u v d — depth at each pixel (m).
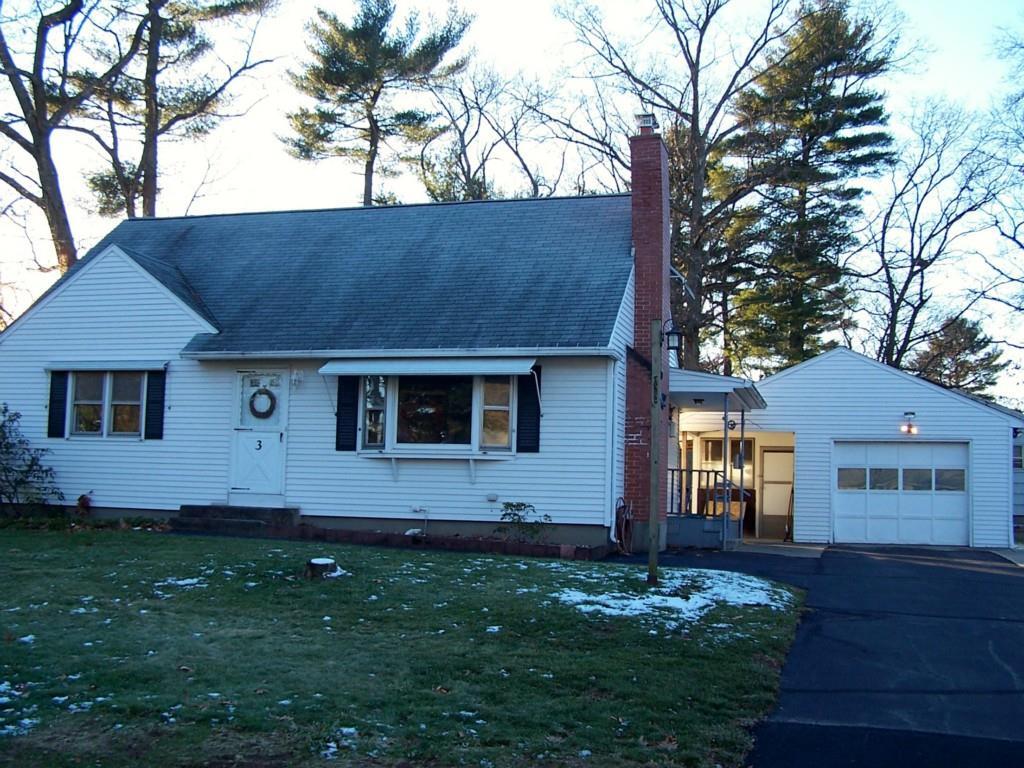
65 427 19.53
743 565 15.95
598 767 6.60
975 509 22.86
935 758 7.05
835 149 33.69
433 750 6.74
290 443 18.38
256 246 21.72
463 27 36.41
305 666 8.51
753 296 33.97
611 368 16.94
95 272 19.67
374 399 18.02
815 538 23.56
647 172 18.98
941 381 42.00
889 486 23.55
